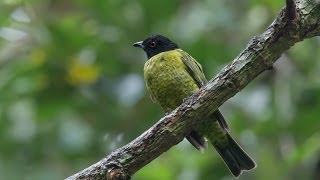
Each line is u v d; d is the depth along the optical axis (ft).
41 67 41.81
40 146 41.39
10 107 41.70
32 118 41.78
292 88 38.40
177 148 39.32
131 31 41.73
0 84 41.73
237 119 38.73
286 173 36.04
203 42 40.88
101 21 42.01
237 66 22.08
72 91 42.39
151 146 22.34
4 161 41.06
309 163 36.09
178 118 22.30
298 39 22.06
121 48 41.91
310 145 34.58
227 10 41.50
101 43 41.73
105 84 41.81
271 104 38.78
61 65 41.98
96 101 41.91
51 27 41.57
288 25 21.68
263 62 22.09
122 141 42.06
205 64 41.19
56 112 41.91
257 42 22.06
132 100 40.50
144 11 41.29
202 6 41.68
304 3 22.12
